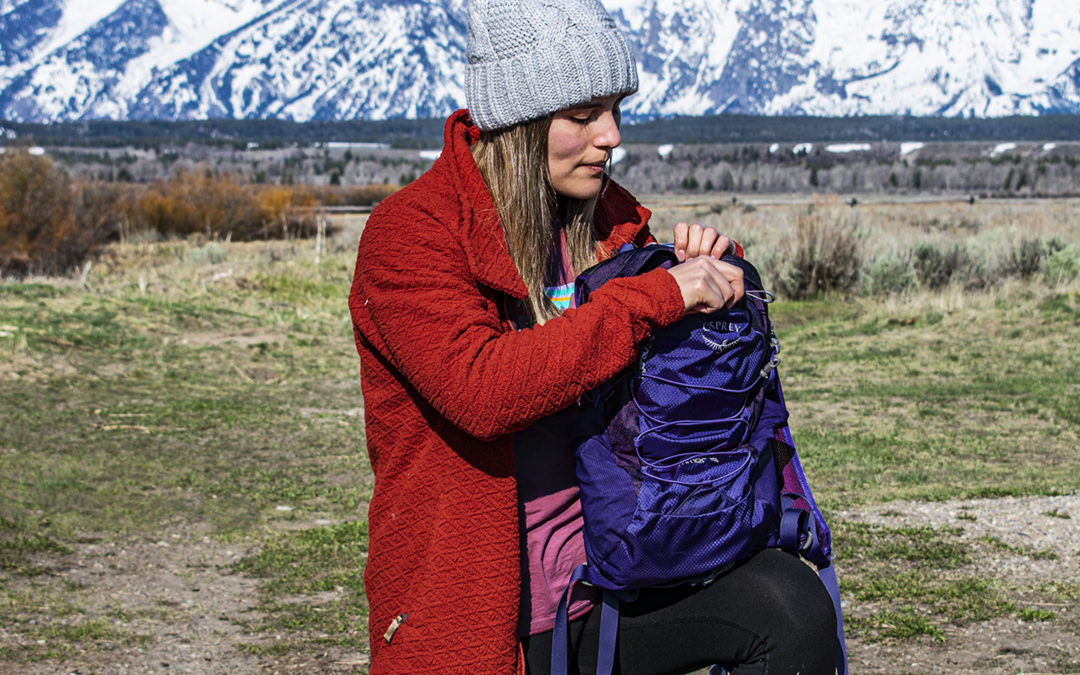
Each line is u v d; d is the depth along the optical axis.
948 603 5.73
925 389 13.29
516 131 1.89
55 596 6.29
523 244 1.91
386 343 1.77
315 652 5.51
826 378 14.36
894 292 20.41
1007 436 10.73
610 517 1.74
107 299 19.28
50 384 13.30
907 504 7.86
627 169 146.62
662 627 1.83
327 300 23.34
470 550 1.78
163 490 9.04
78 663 5.26
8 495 8.46
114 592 6.46
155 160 165.50
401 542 1.83
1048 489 8.23
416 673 1.77
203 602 6.34
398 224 1.79
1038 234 23.94
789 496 1.89
